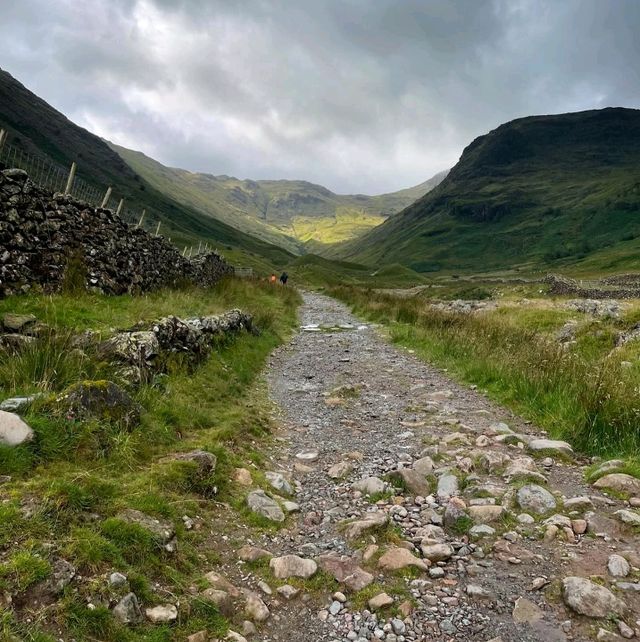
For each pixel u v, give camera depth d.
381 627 4.01
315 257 139.88
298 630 4.03
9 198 11.09
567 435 8.21
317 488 6.81
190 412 8.14
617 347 14.75
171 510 5.02
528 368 11.56
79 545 3.88
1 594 3.31
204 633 3.72
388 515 5.80
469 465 7.02
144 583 3.90
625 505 5.80
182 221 199.50
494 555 4.95
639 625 3.89
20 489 4.38
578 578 4.35
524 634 3.88
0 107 172.62
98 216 14.95
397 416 10.02
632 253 170.75
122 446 5.82
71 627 3.30
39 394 5.99
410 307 26.98
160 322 10.18
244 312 18.09
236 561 4.82
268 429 8.98
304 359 16.00
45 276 12.01
